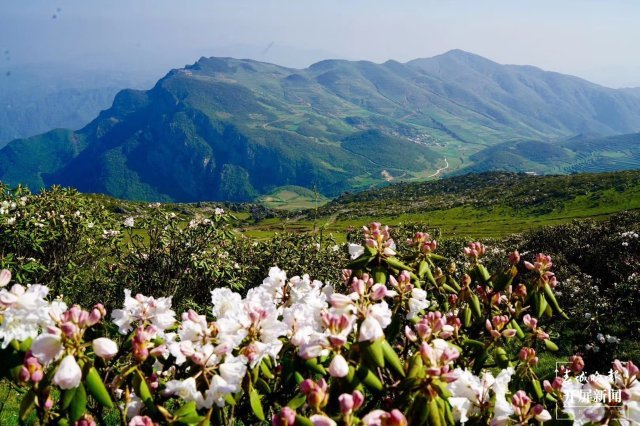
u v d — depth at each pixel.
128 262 11.64
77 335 2.58
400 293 3.62
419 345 3.11
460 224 91.44
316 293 3.65
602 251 17.25
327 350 2.85
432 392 2.65
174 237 11.39
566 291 14.37
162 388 3.25
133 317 3.31
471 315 4.95
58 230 11.03
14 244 10.29
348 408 2.40
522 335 4.57
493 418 2.93
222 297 3.43
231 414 3.33
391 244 3.94
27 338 2.66
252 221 80.12
